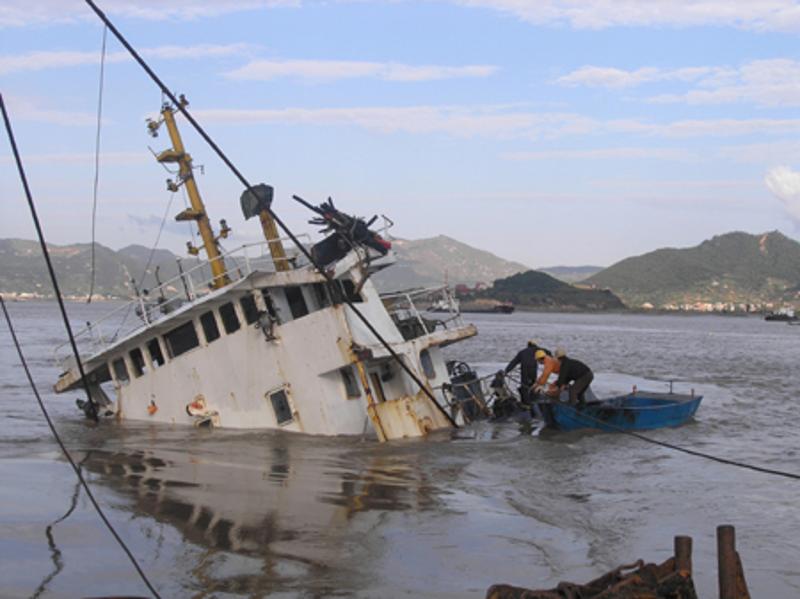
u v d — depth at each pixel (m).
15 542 13.10
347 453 20.77
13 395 35.41
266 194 23.95
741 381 45.81
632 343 89.56
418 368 24.27
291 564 12.64
